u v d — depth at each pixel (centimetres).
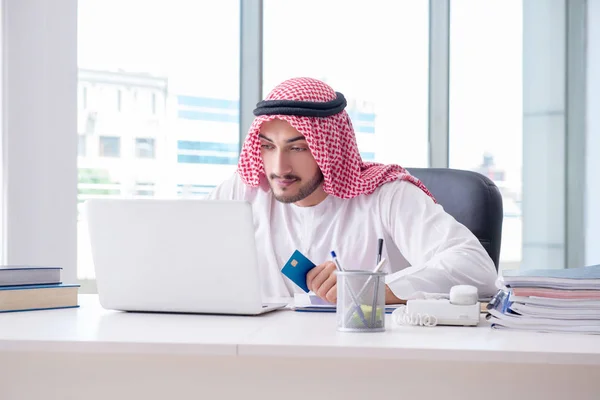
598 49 465
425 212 207
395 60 428
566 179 468
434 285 168
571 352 99
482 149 452
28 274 156
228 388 108
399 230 210
